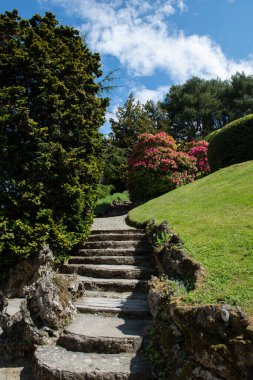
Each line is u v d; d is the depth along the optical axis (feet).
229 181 31.76
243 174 32.01
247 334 9.80
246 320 10.14
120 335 14.67
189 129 125.49
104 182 71.82
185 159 48.14
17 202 24.44
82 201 27.89
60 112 26.40
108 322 16.42
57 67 27.45
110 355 13.97
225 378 9.81
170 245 19.39
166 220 24.17
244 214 22.36
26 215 24.77
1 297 22.94
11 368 15.16
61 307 16.15
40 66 26.61
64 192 26.25
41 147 25.18
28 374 14.42
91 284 21.02
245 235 18.65
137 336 14.46
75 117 27.37
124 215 43.21
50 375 12.76
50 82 26.20
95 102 30.94
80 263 25.07
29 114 26.68
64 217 26.61
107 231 30.01
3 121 24.13
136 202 50.96
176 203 31.45
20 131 24.86
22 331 16.24
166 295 14.56
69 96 27.99
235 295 12.73
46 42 27.63
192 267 15.72
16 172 25.05
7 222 23.63
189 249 18.16
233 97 132.05
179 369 11.35
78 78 29.12
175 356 11.94
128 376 12.36
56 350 14.67
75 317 17.12
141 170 47.26
